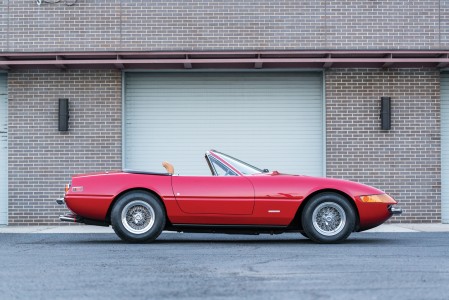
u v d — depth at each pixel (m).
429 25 15.78
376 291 6.05
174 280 6.70
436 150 15.78
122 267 7.69
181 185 10.49
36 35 15.71
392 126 15.78
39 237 12.30
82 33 15.70
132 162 15.92
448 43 15.78
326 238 10.48
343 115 15.77
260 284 6.44
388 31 15.77
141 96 15.94
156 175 10.59
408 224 15.47
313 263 7.96
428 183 15.75
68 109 15.71
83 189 10.58
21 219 15.70
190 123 15.95
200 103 15.96
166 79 15.97
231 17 15.72
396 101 15.80
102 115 15.76
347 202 10.52
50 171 15.71
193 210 10.46
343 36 15.72
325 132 15.74
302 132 15.93
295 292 6.00
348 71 15.78
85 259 8.48
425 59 15.15
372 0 15.77
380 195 10.63
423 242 10.80
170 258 8.53
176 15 15.72
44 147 15.73
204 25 15.70
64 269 7.55
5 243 10.91
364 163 15.72
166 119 15.95
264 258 8.48
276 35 15.69
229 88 15.96
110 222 10.84
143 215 10.55
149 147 15.92
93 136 15.74
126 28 15.70
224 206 10.45
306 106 15.95
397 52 15.20
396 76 15.81
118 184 10.53
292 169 15.92
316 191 10.53
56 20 15.72
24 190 15.70
